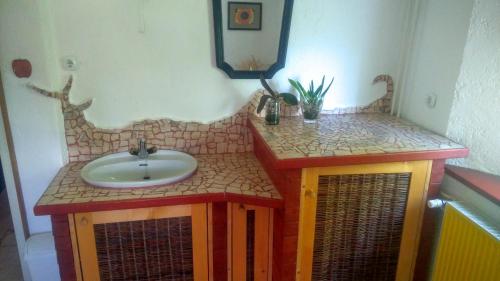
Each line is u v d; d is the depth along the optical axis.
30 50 1.60
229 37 1.79
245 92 1.91
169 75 1.80
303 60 1.93
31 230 1.88
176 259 1.61
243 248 1.66
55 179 1.62
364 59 2.00
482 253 1.32
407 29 1.96
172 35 1.74
